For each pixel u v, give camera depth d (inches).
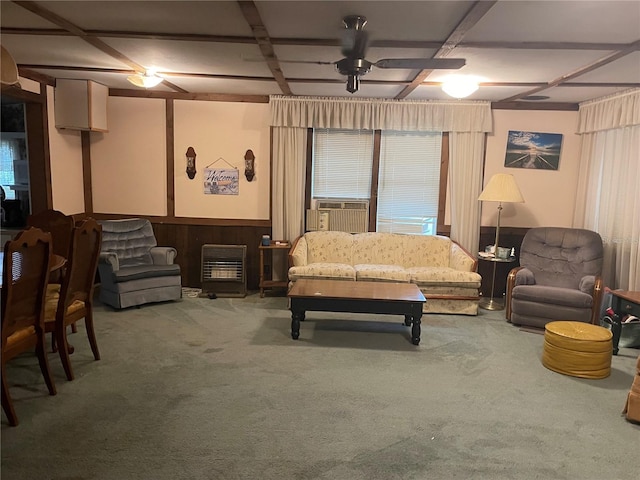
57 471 86.0
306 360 141.8
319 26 114.0
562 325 144.3
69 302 123.5
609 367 135.8
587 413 113.4
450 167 223.0
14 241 97.7
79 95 199.0
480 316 194.2
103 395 116.1
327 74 168.7
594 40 117.9
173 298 202.7
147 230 216.7
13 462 88.2
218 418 106.6
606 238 200.1
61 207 208.7
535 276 195.0
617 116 188.4
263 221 231.1
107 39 130.0
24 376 125.6
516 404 117.0
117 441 96.2
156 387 121.3
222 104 224.4
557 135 221.9
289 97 218.7
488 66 147.6
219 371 132.3
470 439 100.7
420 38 121.4
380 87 189.9
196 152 227.6
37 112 191.0
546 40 119.1
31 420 103.4
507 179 200.2
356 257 221.6
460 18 105.0
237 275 221.8
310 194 232.5
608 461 94.0
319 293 159.2
